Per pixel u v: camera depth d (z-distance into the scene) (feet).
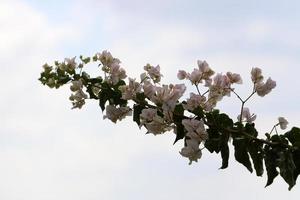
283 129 4.47
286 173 4.16
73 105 4.98
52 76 5.06
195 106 4.36
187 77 4.61
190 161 4.27
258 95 4.56
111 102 4.81
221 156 4.23
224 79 4.55
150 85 4.51
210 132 4.29
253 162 4.23
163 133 4.41
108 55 5.01
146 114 4.39
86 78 4.98
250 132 4.26
